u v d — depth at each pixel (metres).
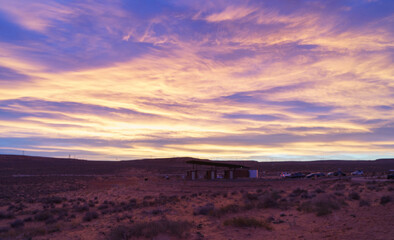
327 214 16.53
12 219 26.52
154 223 14.30
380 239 10.27
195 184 52.72
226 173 65.06
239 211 20.52
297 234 12.51
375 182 40.94
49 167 183.00
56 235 17.39
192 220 18.66
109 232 15.89
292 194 30.27
